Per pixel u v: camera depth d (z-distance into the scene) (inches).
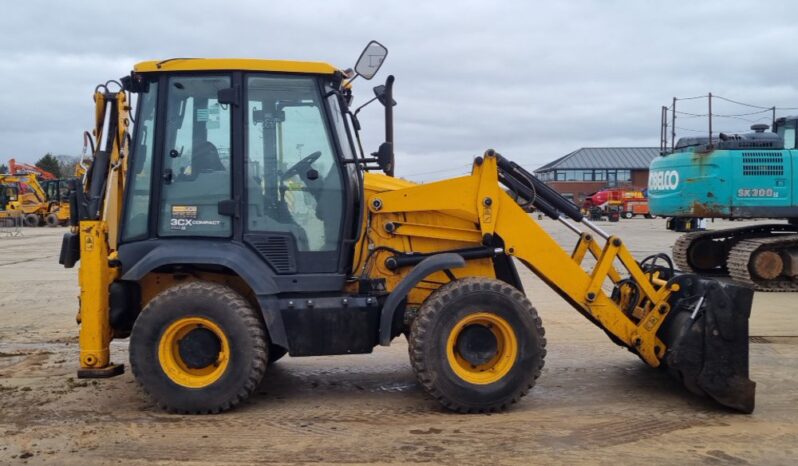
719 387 194.5
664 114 533.0
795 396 213.2
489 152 211.9
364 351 201.2
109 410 198.8
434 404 206.5
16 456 164.2
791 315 360.2
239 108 201.0
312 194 205.5
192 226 201.8
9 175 1590.8
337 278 203.8
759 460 162.1
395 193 213.6
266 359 196.2
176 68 199.3
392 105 214.8
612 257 213.2
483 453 166.1
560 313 365.1
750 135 496.7
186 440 175.0
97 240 198.1
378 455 165.0
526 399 210.8
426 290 216.8
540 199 226.8
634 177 2709.2
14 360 262.5
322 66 203.5
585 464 159.3
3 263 648.4
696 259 532.1
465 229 217.8
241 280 209.5
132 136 203.8
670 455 164.9
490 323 197.3
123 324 202.7
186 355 193.9
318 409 201.5
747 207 470.0
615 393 217.0
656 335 212.2
